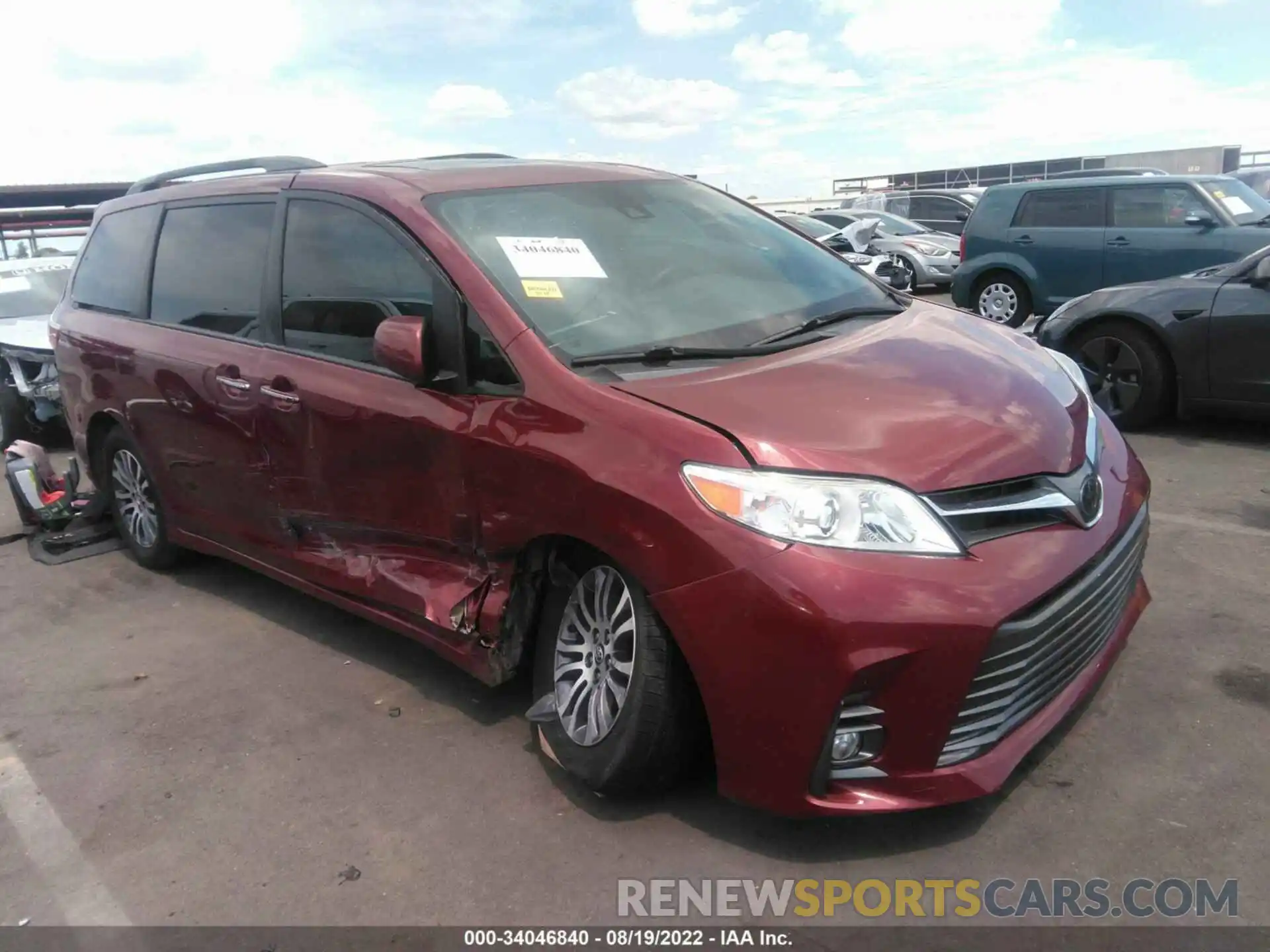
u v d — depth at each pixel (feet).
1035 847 8.63
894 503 8.09
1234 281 20.48
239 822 9.98
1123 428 22.22
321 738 11.42
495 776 10.38
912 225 56.80
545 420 9.50
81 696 13.00
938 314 12.40
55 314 18.42
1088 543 8.91
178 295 15.11
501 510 9.93
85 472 18.31
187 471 15.07
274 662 13.51
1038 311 33.86
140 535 17.44
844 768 8.25
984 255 34.86
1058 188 33.22
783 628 7.90
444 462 10.49
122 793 10.70
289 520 13.12
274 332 13.05
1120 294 22.02
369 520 11.80
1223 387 20.63
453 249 10.73
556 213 11.73
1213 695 10.72
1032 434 9.14
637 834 9.25
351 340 11.87
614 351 10.07
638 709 8.86
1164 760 9.64
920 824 9.05
